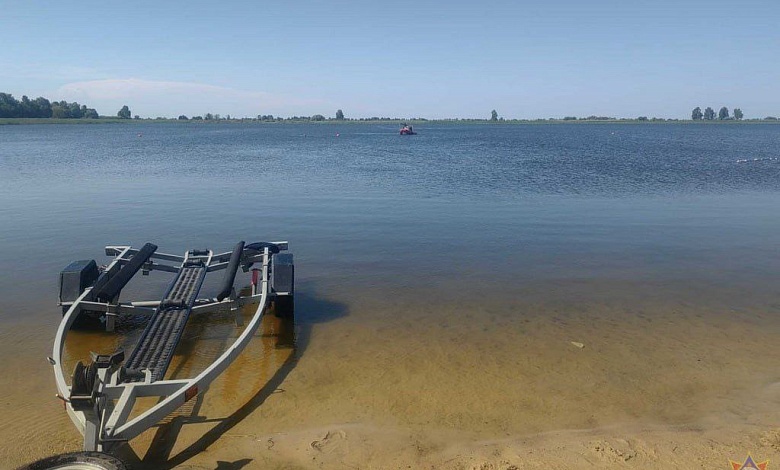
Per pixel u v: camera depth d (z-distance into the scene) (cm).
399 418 641
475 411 655
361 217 1805
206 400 680
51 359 650
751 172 3234
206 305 845
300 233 1569
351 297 1052
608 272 1214
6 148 5412
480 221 1750
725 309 993
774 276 1187
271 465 551
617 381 727
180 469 544
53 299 1006
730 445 566
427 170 3334
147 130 13375
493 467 534
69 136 8525
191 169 3341
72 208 1939
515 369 761
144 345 706
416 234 1566
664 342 851
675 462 537
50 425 614
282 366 771
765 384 720
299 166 3578
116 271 944
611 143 7106
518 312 977
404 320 938
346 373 750
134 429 535
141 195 2255
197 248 1392
